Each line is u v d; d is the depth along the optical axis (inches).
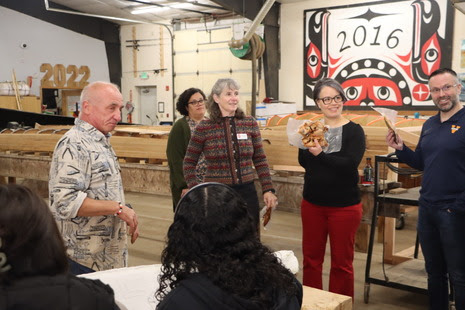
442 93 95.0
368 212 134.4
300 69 452.4
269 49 455.8
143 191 179.0
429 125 102.0
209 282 38.5
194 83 536.7
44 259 35.1
